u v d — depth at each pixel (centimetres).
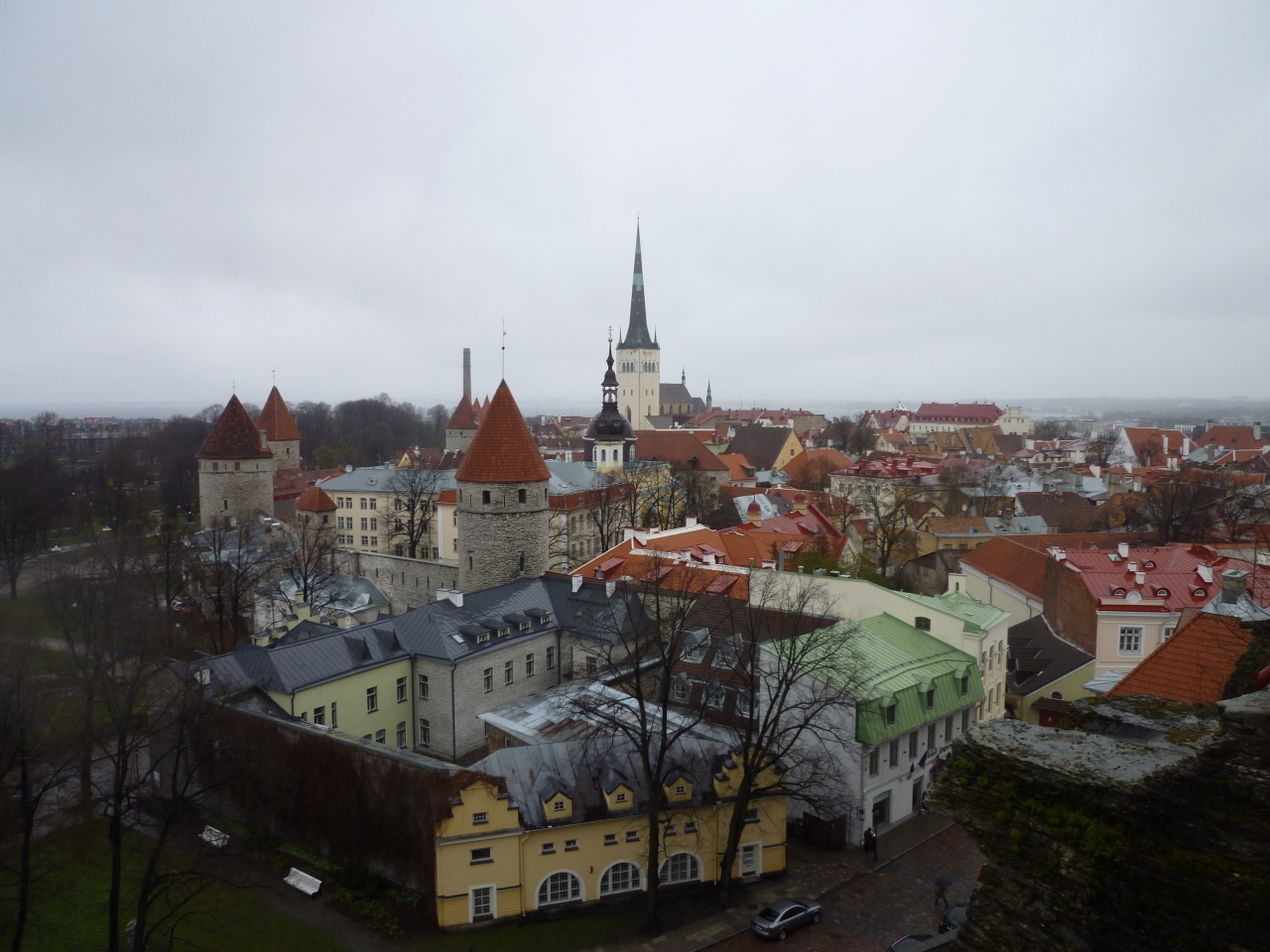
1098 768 1313
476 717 5397
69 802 4325
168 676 4397
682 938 3472
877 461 15338
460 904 3522
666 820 3812
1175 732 1475
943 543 9750
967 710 4988
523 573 6912
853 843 4262
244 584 7312
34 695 4003
